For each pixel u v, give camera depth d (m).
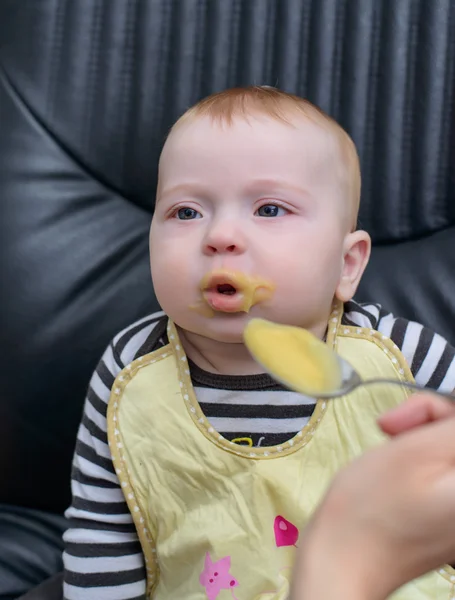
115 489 0.77
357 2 0.94
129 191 0.98
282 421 0.70
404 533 0.33
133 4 0.98
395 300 0.90
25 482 0.95
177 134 0.70
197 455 0.71
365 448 0.69
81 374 0.93
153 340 0.77
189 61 0.97
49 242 0.95
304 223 0.66
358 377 0.45
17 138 0.98
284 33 0.95
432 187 0.92
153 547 0.74
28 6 1.00
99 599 0.74
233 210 0.65
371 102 0.93
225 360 0.71
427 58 0.92
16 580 0.85
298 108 0.71
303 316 0.67
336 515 0.34
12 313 0.93
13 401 0.93
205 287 0.64
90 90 0.98
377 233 0.94
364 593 0.33
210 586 0.67
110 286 0.95
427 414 0.42
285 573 0.65
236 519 0.68
